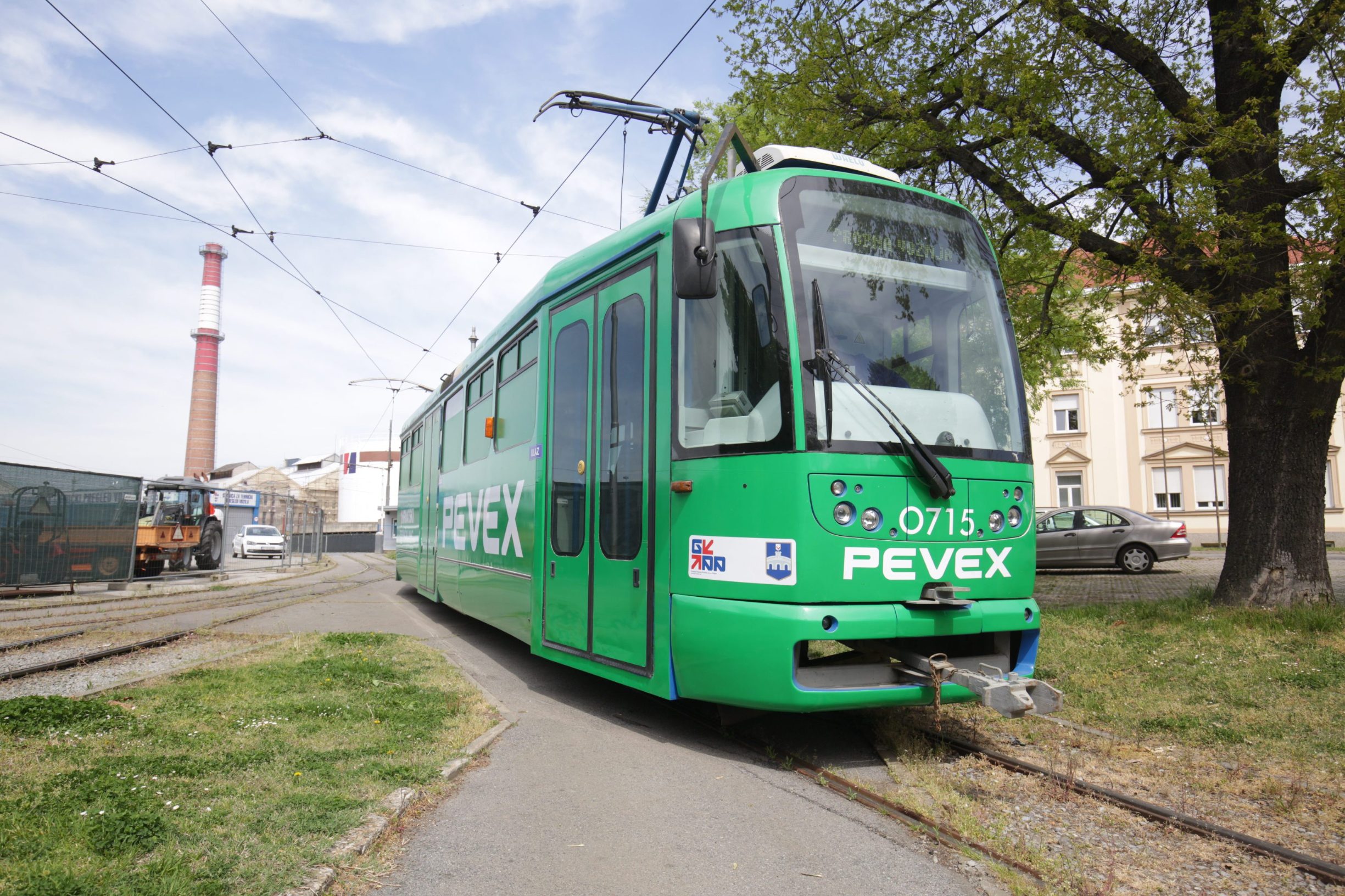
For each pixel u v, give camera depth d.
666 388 5.54
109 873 3.00
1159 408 35.97
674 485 5.33
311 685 6.48
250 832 3.47
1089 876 3.36
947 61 11.23
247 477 81.25
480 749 5.01
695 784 4.55
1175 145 9.72
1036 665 7.39
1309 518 9.12
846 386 4.91
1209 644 7.73
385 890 3.14
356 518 78.44
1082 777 4.62
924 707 6.12
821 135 11.68
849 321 5.09
